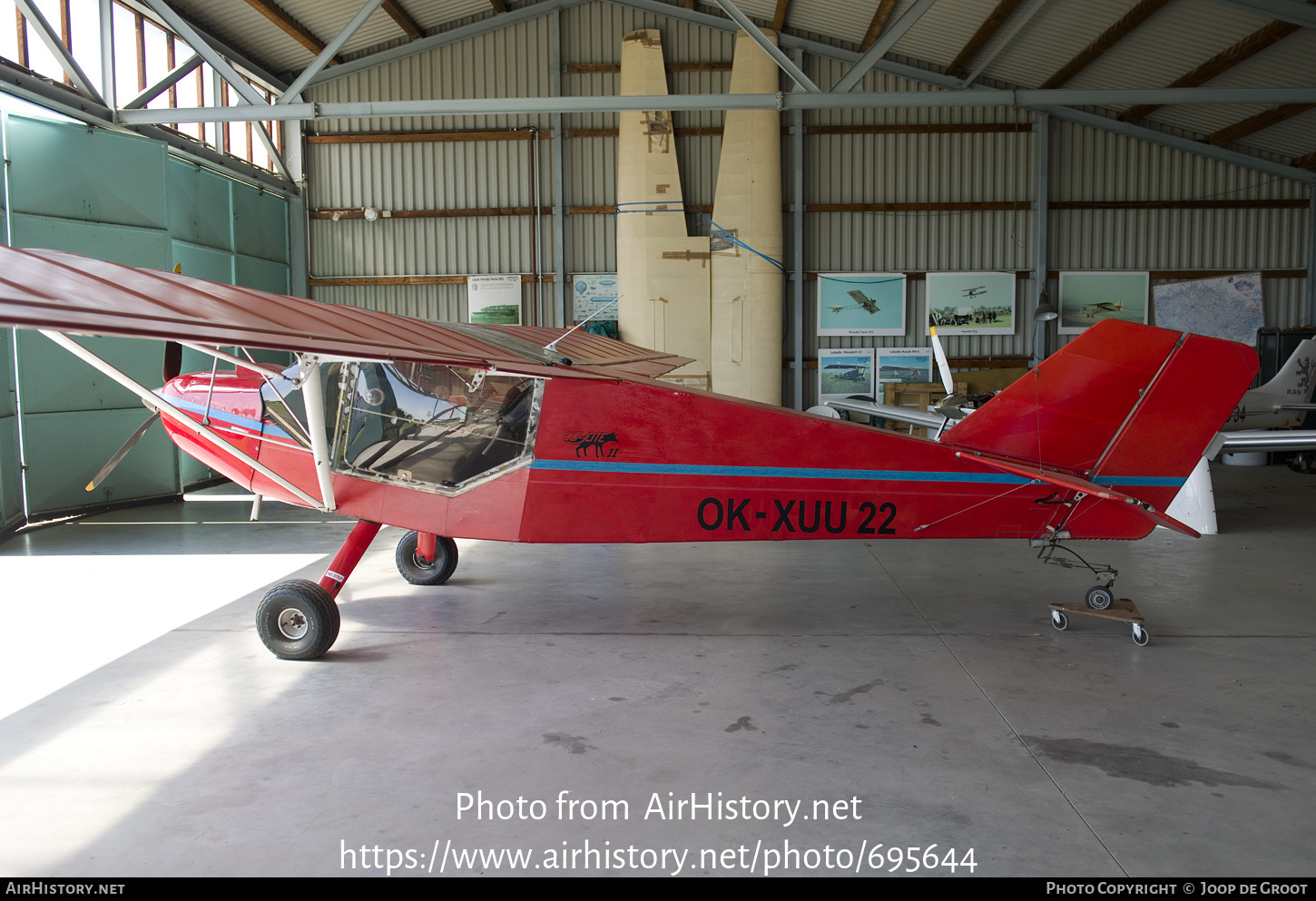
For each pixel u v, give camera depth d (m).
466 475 4.20
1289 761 2.86
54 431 7.92
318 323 3.11
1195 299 12.88
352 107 8.98
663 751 2.95
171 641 4.23
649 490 4.16
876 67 12.59
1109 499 3.77
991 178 12.80
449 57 12.61
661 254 12.50
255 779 2.75
